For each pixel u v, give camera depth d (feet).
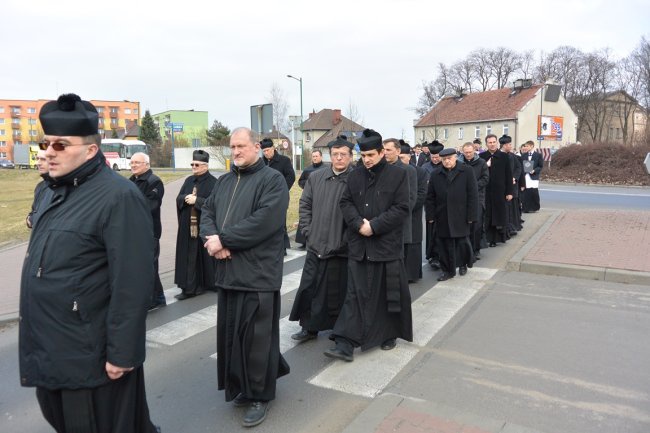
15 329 18.08
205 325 17.83
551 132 155.22
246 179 11.35
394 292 14.37
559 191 69.10
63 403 7.76
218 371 11.66
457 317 17.65
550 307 18.49
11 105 344.90
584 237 29.22
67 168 7.66
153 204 19.17
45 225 7.75
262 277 10.94
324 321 15.76
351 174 14.69
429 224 25.03
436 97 226.58
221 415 11.59
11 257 30.55
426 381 12.85
